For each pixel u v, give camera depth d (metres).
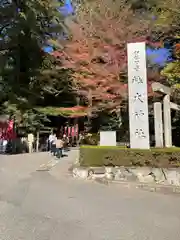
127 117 21.22
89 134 21.66
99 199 7.28
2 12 24.45
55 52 22.48
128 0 19.59
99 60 19.69
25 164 14.12
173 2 15.66
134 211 6.17
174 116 19.34
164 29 17.75
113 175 9.92
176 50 15.12
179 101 16.38
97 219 5.52
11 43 25.14
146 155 9.77
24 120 22.30
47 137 24.83
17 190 8.21
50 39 25.03
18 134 22.75
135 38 18.30
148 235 4.66
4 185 8.98
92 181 10.09
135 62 10.69
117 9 18.69
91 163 10.83
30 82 26.19
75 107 24.94
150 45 19.41
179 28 17.36
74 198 7.30
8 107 22.53
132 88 10.61
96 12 19.12
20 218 5.47
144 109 10.38
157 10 18.02
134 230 4.91
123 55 18.50
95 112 22.31
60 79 26.98
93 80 19.23
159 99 13.62
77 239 4.40
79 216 5.71
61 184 9.34
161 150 9.65
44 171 12.14
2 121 21.95
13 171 12.11
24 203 6.67
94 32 19.06
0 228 4.84
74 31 19.77
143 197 7.65
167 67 15.27
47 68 26.69
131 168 9.70
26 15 24.00
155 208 6.46
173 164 9.36
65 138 25.12
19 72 25.80
